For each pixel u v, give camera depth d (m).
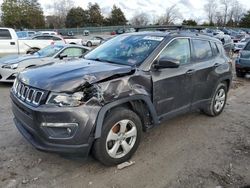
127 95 3.46
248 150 4.17
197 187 3.20
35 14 69.19
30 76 3.47
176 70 4.26
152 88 3.86
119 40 4.68
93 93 3.21
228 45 16.27
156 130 4.83
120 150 3.62
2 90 7.64
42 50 9.68
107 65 3.82
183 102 4.55
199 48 4.95
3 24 65.12
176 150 4.11
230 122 5.39
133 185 3.22
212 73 5.14
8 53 12.08
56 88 3.12
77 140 3.16
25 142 4.18
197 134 4.73
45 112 3.08
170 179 3.35
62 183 3.21
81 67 3.66
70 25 79.69
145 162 3.72
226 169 3.60
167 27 5.20
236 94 7.99
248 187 3.22
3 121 5.07
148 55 3.99
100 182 3.25
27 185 3.16
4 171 3.41
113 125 3.41
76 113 3.09
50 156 3.79
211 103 5.39
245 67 10.59
